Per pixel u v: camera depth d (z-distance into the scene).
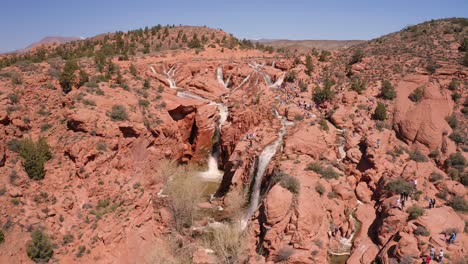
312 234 37.56
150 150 52.88
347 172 48.09
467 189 41.59
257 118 62.62
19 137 41.75
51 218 36.25
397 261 32.41
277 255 35.75
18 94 44.97
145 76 71.19
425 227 34.19
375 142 48.97
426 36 81.19
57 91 50.12
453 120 50.94
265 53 102.69
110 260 36.53
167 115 58.91
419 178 42.97
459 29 79.31
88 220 37.75
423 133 49.59
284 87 71.56
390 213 37.50
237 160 53.53
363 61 74.56
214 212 47.47
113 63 68.19
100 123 46.31
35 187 37.72
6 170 37.12
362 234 39.00
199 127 64.25
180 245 40.41
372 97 61.22
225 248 37.91
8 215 34.00
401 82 62.31
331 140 52.69
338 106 60.12
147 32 120.06
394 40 85.94
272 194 39.22
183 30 123.06
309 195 40.34
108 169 43.56
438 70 61.81
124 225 39.22
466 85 57.12
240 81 77.75
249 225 41.00
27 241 33.31
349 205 42.94
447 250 31.83
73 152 41.06
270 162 49.12
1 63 60.69
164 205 45.50
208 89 73.69
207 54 94.00
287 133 54.69
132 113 51.31
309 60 77.56
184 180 48.12
